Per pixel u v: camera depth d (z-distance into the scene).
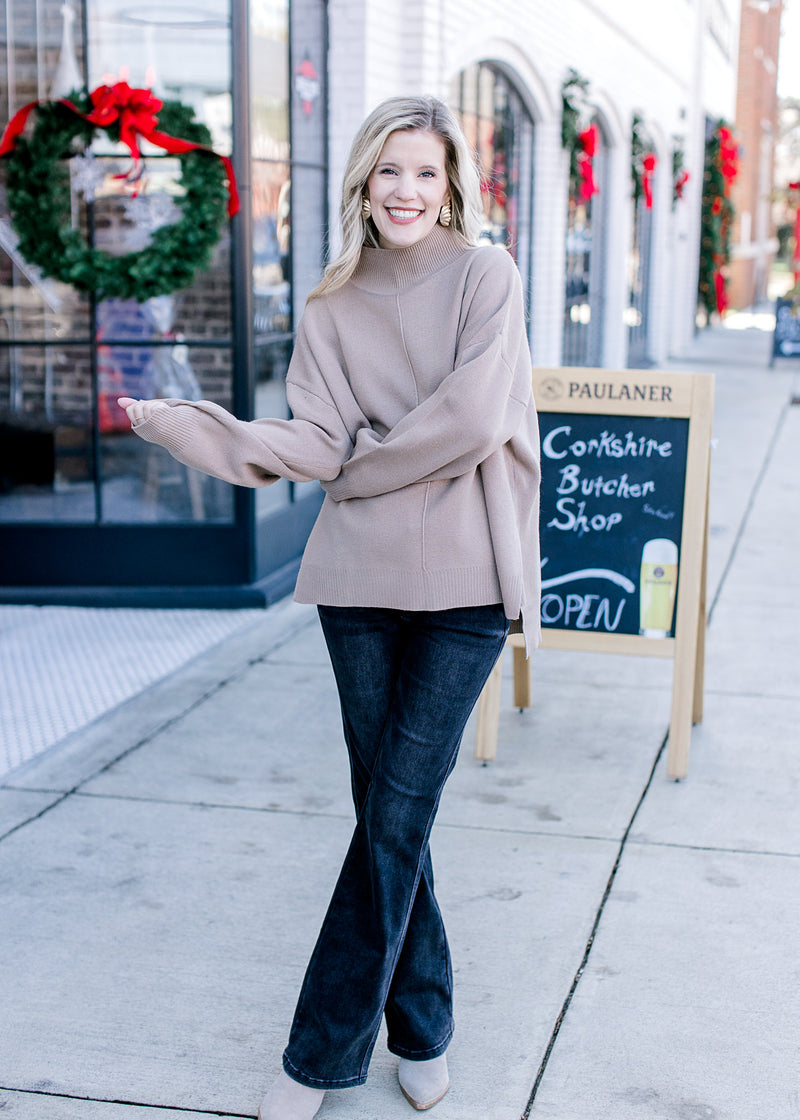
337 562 2.18
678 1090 2.36
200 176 5.24
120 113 5.15
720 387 13.59
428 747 2.15
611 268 12.88
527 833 3.42
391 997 2.34
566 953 2.83
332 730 4.19
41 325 5.50
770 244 35.06
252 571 5.70
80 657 4.97
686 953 2.83
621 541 3.89
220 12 5.18
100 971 2.76
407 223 2.15
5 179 5.34
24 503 5.65
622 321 13.07
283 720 4.27
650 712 4.39
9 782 3.76
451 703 2.14
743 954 2.83
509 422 2.15
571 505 3.94
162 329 5.49
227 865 3.24
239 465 2.10
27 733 4.16
